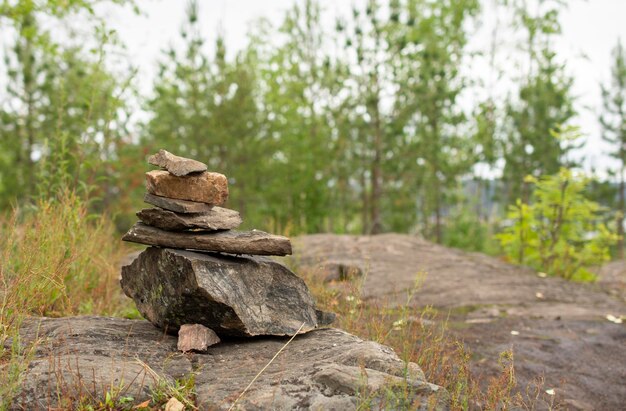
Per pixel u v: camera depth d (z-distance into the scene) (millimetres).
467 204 19469
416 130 16297
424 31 16922
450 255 9938
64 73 13406
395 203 16016
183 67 14297
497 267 9234
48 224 4797
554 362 4980
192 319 3596
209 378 3119
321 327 4020
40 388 2752
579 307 7039
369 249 9664
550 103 17656
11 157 14555
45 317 3969
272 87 16281
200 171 3705
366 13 14328
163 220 3701
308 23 16188
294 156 14164
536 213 9859
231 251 3697
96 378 2883
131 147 13172
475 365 4707
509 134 18688
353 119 15344
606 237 9508
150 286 3789
